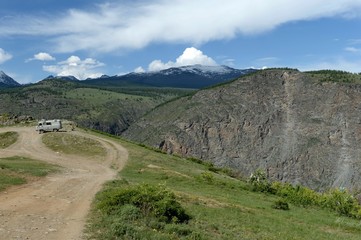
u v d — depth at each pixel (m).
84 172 45.28
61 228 17.22
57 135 75.31
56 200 24.80
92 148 67.88
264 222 30.66
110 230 17.12
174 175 52.62
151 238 16.80
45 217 19.34
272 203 48.03
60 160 56.03
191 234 19.39
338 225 38.25
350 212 51.81
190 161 89.75
